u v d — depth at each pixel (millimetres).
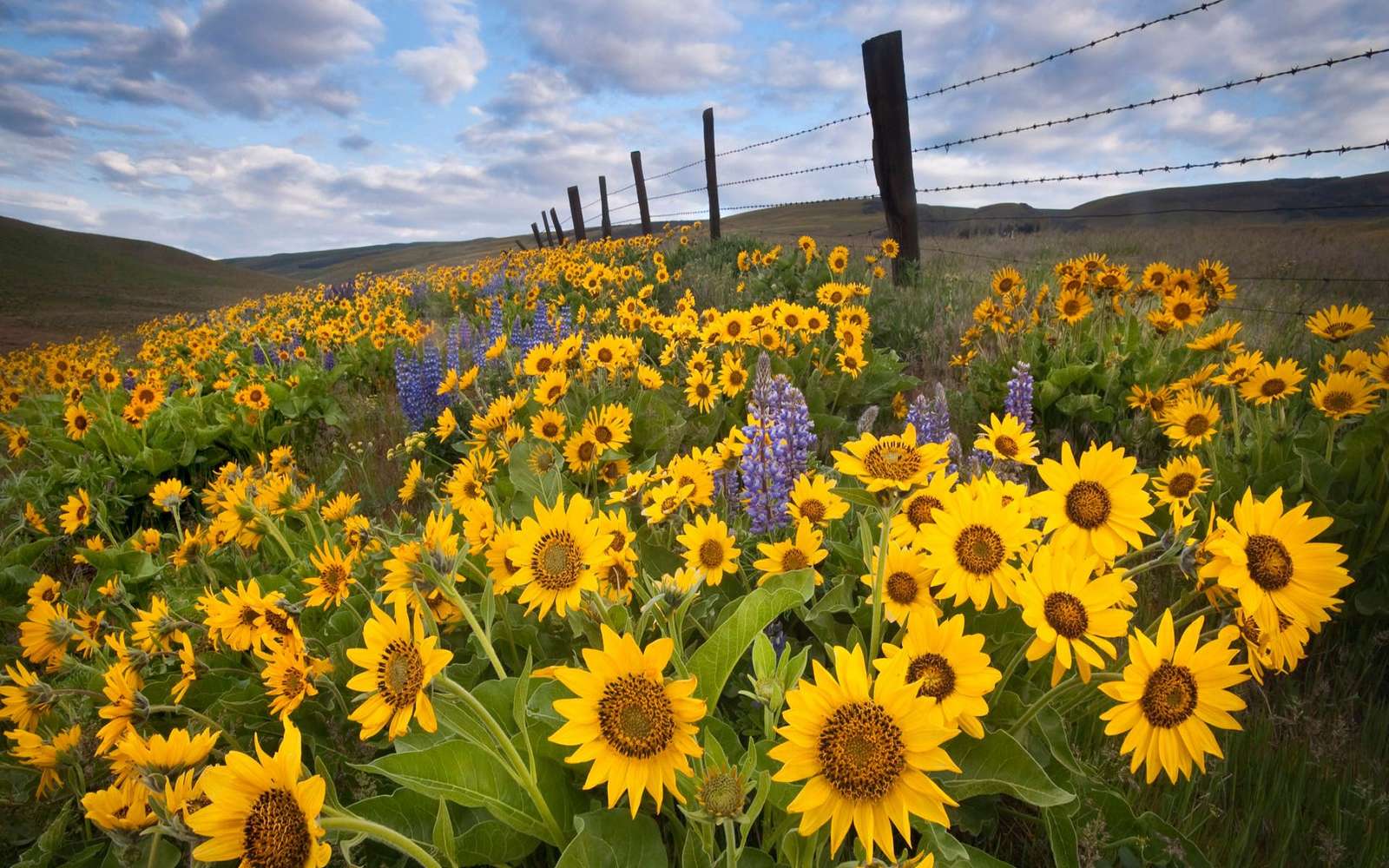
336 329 10289
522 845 1765
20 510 5320
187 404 6840
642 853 1606
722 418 4953
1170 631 1524
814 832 1305
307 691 2127
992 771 1712
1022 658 2105
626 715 1318
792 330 5770
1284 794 2156
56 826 2055
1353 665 2650
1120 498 1806
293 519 4316
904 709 1230
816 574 2156
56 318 49594
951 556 1758
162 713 2490
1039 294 6414
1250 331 6062
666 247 16672
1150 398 4539
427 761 1622
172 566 3928
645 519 3080
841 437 5105
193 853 1206
